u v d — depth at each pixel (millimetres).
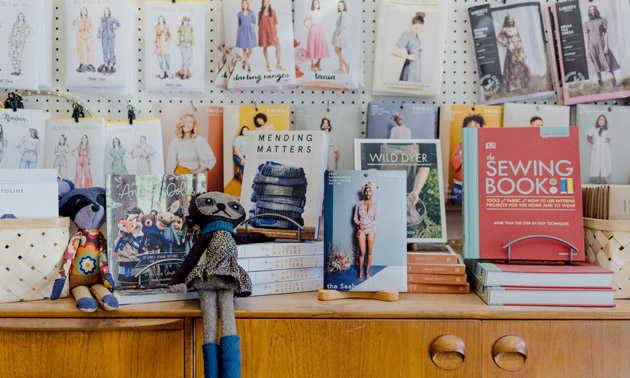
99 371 944
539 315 957
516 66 1369
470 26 1382
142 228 1046
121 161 1317
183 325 951
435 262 1106
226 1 1340
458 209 1369
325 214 1088
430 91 1373
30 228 1021
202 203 1021
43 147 1304
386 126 1358
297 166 1186
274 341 952
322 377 955
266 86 1354
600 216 1110
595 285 994
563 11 1358
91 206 1069
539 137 1110
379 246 1067
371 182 1093
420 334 955
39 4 1309
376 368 957
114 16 1322
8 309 947
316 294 1087
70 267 1062
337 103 1395
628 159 1354
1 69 1295
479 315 955
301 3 1349
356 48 1363
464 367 956
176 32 1346
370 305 996
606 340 958
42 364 942
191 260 975
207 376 856
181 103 1368
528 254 1085
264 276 1063
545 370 958
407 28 1369
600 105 1364
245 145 1346
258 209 1183
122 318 947
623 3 1339
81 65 1318
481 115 1360
